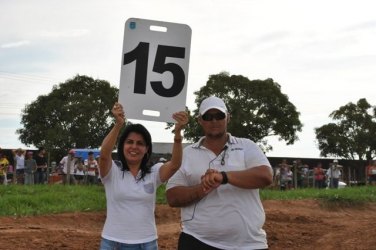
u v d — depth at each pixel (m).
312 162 51.84
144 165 4.96
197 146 4.79
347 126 61.75
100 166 4.85
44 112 56.88
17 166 22.56
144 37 4.82
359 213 18.44
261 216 4.71
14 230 10.72
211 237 4.62
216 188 4.57
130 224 4.83
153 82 4.80
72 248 9.32
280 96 55.38
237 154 4.68
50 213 13.44
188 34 4.82
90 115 55.62
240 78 55.38
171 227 12.73
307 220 14.73
